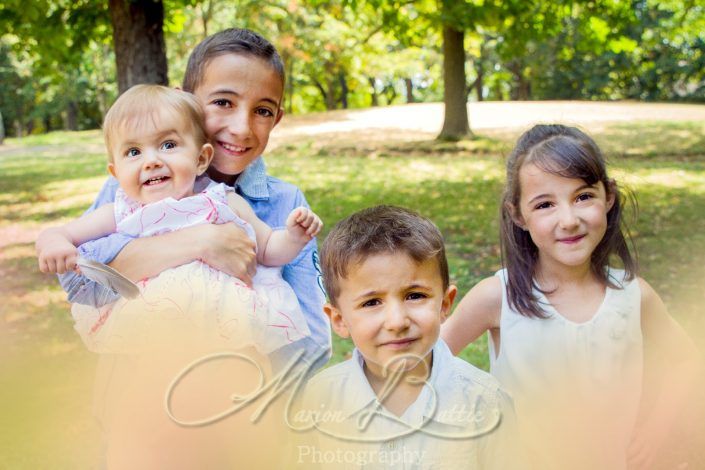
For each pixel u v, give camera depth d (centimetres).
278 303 207
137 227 204
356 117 2553
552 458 239
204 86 215
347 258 183
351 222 192
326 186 1240
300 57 2677
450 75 1794
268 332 200
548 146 229
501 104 2852
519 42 1349
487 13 1293
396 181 1268
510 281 241
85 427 407
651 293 249
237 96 212
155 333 190
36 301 683
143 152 204
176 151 205
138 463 191
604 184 233
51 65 1196
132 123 203
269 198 233
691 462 320
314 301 226
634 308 239
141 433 191
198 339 192
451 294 197
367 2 1341
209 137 215
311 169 1451
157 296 191
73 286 199
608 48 1353
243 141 214
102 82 3478
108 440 201
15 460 372
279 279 215
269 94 217
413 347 182
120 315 192
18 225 1077
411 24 1548
